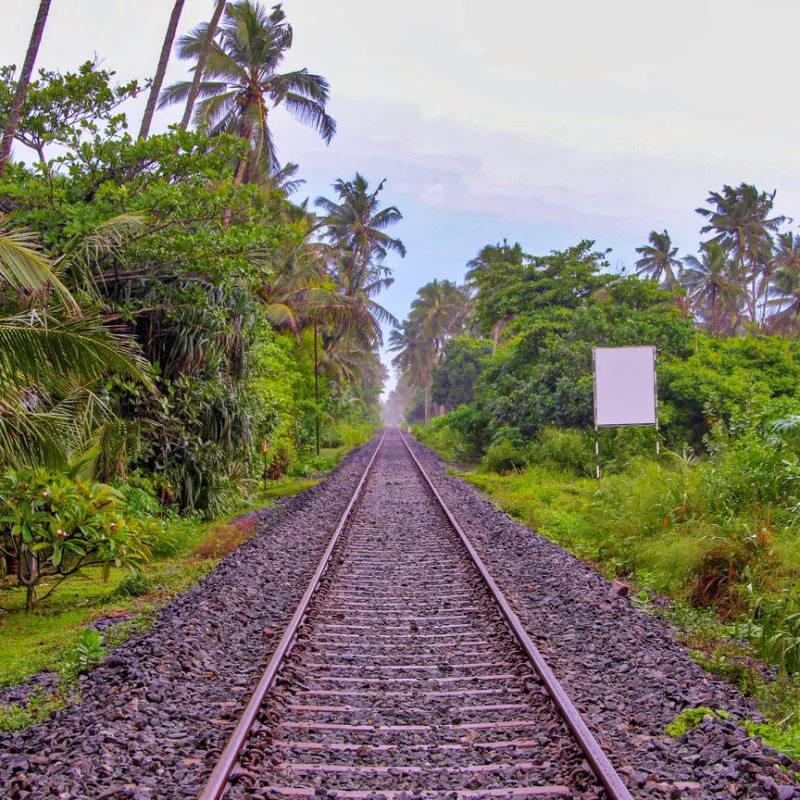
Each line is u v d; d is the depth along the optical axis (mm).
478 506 16031
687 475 11062
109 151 11641
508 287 31000
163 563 10930
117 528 8516
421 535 12594
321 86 23781
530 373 26422
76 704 5004
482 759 4320
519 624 6691
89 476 9375
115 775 3971
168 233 12016
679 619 7320
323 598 8164
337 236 41969
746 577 7707
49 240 10391
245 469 17109
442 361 65125
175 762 4168
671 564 8852
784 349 25922
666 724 4691
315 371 30891
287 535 12094
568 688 5289
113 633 6844
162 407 13219
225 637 6695
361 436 57938
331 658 6168
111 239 11148
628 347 17453
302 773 4105
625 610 7418
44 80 11828
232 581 8594
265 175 24531
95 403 10102
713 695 5129
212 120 24312
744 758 4105
